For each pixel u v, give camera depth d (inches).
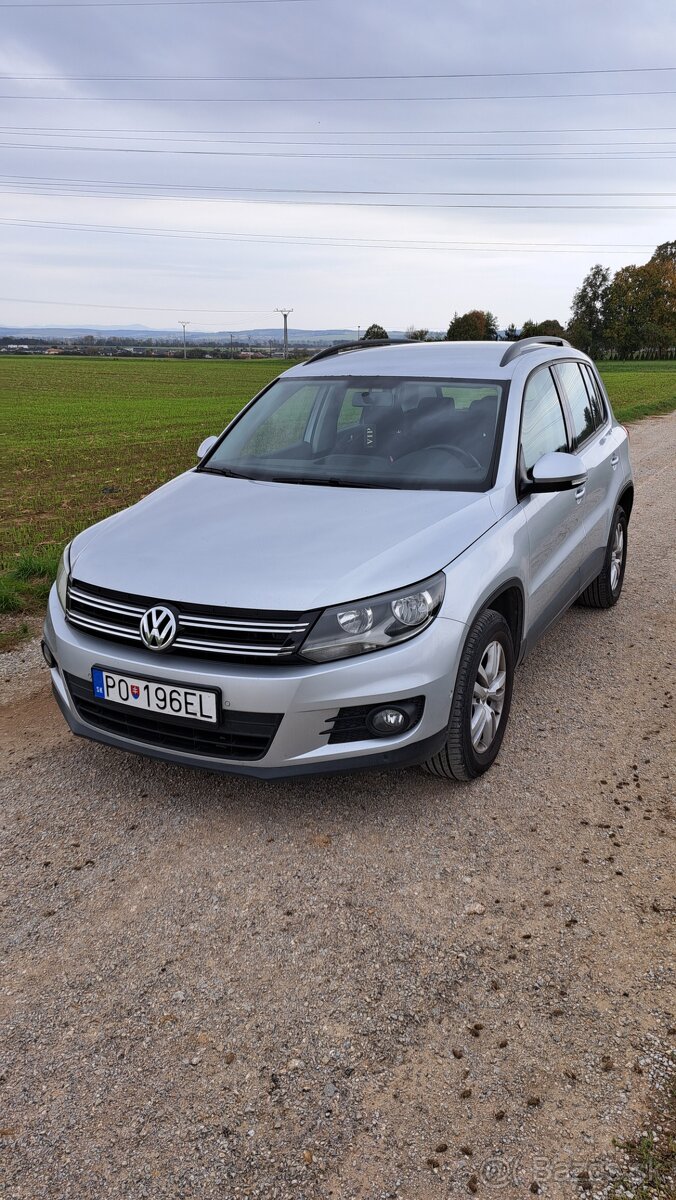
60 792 144.9
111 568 135.6
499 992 99.9
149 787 146.2
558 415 191.5
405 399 173.9
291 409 184.4
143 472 598.9
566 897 117.0
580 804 140.7
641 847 128.6
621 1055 90.6
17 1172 79.0
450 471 155.9
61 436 938.1
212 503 154.3
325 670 120.0
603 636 220.7
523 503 157.5
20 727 170.4
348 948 107.4
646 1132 81.7
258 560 129.8
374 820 135.7
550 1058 90.4
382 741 124.9
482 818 136.4
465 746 137.9
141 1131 83.2
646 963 104.3
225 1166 79.5
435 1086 87.4
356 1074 89.1
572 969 103.4
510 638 150.0
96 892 118.8
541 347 201.9
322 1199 76.2
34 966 105.1
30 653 211.5
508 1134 82.0
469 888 119.0
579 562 196.4
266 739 122.3
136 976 103.3
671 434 702.5
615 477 224.5
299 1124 83.6
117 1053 92.4
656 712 175.6
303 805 140.2
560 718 172.9
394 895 117.5
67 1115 85.0
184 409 1438.2
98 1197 76.8
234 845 129.3
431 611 125.4
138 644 128.5
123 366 4180.6
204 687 122.0
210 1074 89.5
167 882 120.8
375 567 126.1
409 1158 79.9
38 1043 93.7
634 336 5295.3
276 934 110.0
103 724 136.7
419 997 99.3
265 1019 96.5
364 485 155.6
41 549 320.8
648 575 279.6
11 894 118.6
